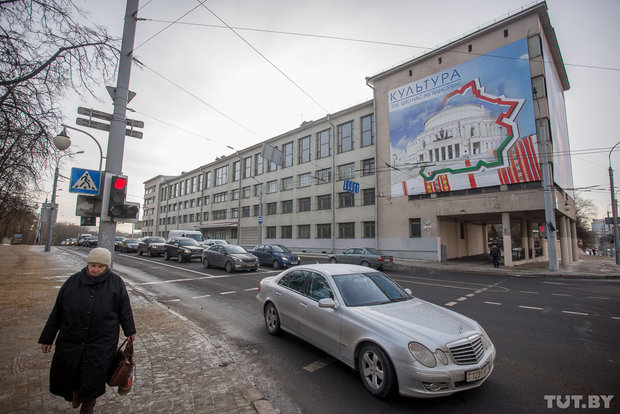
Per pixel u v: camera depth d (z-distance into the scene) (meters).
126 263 17.92
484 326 6.30
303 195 32.94
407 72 24.75
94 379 2.39
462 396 3.48
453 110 21.83
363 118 28.56
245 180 41.94
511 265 19.25
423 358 3.21
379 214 25.92
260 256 18.20
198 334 5.26
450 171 21.70
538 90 18.69
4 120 6.07
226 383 3.54
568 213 23.78
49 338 2.46
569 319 6.86
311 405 3.28
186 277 12.84
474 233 31.97
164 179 65.38
